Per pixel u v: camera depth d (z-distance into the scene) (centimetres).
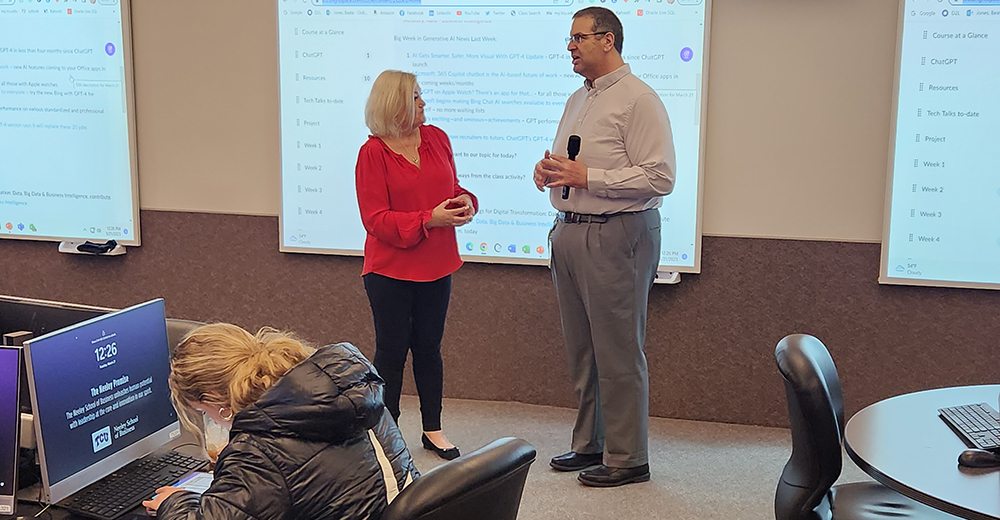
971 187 353
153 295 443
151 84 427
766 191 373
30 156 440
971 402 219
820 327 376
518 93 389
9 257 453
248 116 420
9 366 167
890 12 351
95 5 423
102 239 440
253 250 429
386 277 326
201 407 166
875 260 367
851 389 377
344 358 159
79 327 179
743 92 369
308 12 402
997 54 343
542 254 398
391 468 168
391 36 397
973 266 357
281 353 166
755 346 384
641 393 322
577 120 318
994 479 175
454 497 152
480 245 404
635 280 312
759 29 363
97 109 430
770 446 366
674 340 392
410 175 321
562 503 311
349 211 414
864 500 222
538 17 383
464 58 392
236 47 415
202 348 165
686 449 362
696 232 378
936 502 167
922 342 368
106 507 179
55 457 172
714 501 314
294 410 153
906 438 197
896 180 358
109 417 186
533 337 409
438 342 344
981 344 363
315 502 154
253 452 153
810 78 362
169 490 173
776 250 376
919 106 353
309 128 411
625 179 298
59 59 429
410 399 426
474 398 420
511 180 396
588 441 339
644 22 370
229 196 428
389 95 313
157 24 421
